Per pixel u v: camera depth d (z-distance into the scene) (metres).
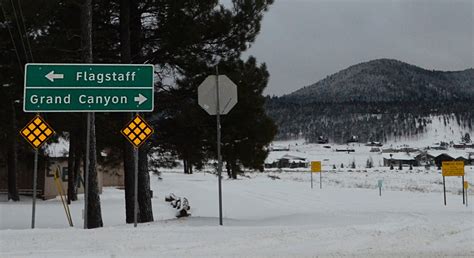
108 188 42.41
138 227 11.77
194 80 16.48
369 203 27.42
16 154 26.50
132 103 12.46
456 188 42.75
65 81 12.31
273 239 9.59
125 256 7.91
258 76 16.75
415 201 28.20
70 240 9.46
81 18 13.65
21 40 16.22
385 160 141.75
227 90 13.13
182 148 17.39
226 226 11.88
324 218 14.39
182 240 9.48
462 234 10.25
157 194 34.78
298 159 150.12
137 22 16.30
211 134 16.75
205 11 15.80
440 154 130.62
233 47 16.66
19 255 7.99
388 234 10.20
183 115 16.31
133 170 15.84
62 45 15.76
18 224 17.09
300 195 35.19
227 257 7.84
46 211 21.47
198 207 26.17
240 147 16.80
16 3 15.11
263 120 16.94
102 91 12.40
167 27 15.48
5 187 32.44
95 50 16.77
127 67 12.54
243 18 16.28
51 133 12.70
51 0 14.92
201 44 16.25
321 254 8.16
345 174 80.56
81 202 27.05
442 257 7.93
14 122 22.58
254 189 42.53
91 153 13.46
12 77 17.98
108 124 17.02
